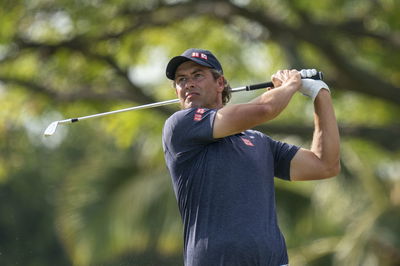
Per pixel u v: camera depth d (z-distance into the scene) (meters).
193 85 13.96
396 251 36.53
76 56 42.88
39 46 41.53
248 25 43.38
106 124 45.69
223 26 45.28
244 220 12.70
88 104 43.84
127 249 40.72
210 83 14.05
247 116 13.09
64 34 41.12
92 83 43.53
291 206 39.53
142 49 44.75
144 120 43.44
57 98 42.56
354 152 39.56
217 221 12.76
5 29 39.47
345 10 40.34
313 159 14.02
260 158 13.34
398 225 36.88
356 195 38.78
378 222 36.97
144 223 40.22
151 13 40.78
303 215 39.44
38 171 86.19
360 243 36.94
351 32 40.16
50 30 41.41
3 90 45.91
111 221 40.53
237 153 13.16
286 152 14.13
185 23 45.75
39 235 84.31
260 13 39.41
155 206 40.25
